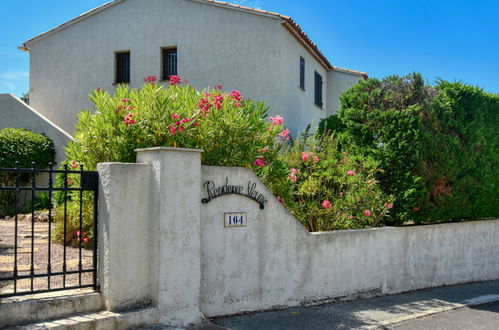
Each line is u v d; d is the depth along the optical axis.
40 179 15.64
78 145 7.47
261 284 6.41
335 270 7.32
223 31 15.50
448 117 9.02
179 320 5.37
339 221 8.03
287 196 7.73
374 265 7.93
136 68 16.53
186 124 6.21
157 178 5.31
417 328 6.20
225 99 6.93
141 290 5.26
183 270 5.44
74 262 7.20
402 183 8.57
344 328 5.92
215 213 5.97
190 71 15.83
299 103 16.70
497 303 7.93
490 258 10.30
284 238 6.69
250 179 6.34
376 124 8.78
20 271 6.58
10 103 16.77
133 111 6.59
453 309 7.37
